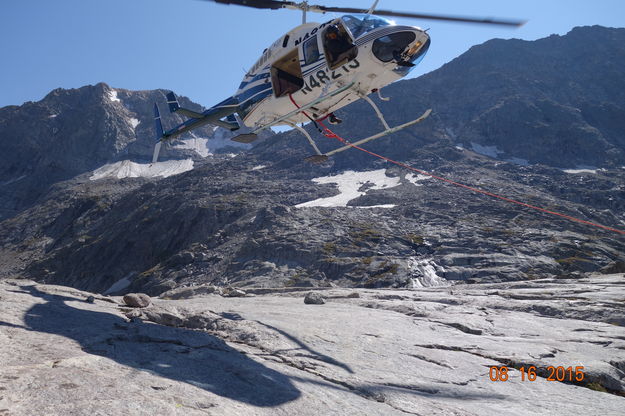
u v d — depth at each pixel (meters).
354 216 132.00
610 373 8.25
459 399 6.46
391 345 8.87
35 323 6.67
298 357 7.30
